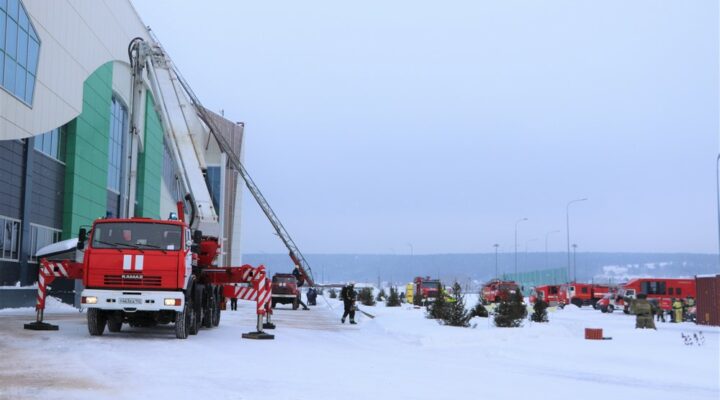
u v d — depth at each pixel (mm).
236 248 74000
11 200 30188
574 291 68125
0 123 27578
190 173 26578
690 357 16188
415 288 64500
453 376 11836
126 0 45000
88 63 37969
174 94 28109
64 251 30047
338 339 20062
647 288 57406
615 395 10258
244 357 13055
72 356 11867
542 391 10375
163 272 15484
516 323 25562
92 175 39500
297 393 9047
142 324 17922
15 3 28656
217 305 21250
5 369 10133
